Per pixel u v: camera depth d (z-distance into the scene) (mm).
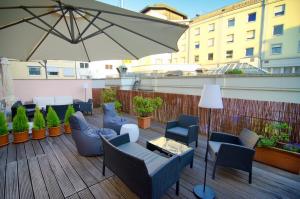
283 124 3414
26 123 4152
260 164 3254
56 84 7980
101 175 2752
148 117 5656
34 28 2133
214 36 20203
